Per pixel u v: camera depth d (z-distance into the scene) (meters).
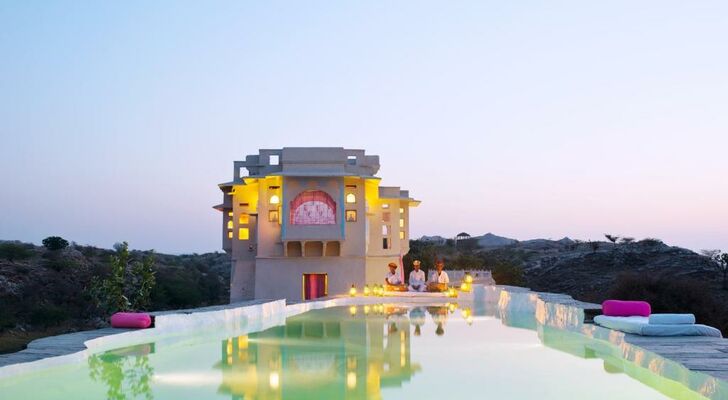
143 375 10.52
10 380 9.78
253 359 12.25
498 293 31.03
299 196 39.38
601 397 8.66
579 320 16.38
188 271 75.00
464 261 70.81
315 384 9.81
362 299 32.31
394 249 45.09
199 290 66.00
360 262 39.84
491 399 8.58
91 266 57.84
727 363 9.24
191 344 14.59
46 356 10.82
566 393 8.94
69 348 11.73
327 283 39.59
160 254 91.25
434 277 35.91
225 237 44.78
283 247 39.41
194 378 10.28
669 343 11.58
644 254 80.38
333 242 39.75
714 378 8.12
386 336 16.23
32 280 50.03
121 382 9.90
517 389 9.23
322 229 39.16
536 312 22.70
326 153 40.00
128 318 15.05
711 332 12.54
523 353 12.94
